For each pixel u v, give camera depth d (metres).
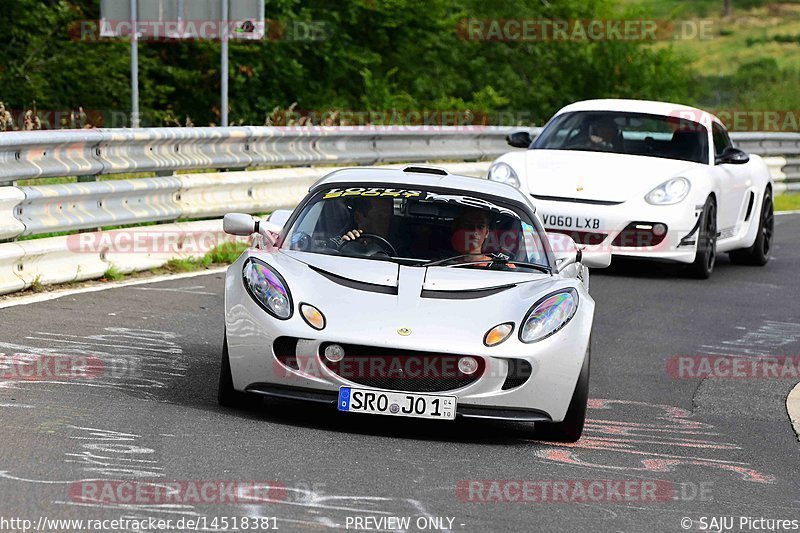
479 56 126.94
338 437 22.59
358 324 23.03
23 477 18.19
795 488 21.89
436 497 18.95
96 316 32.78
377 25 112.56
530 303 24.11
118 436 21.06
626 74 132.25
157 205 41.94
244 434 22.02
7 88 83.88
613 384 30.55
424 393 22.77
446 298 24.03
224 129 46.56
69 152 37.38
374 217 26.89
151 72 99.50
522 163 48.19
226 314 23.89
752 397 30.09
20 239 38.19
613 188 46.44
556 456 22.84
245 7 64.50
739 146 82.56
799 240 64.94
